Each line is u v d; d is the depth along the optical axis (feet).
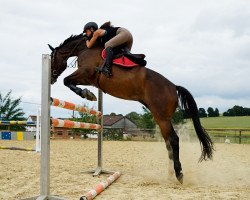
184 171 22.17
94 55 18.67
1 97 83.71
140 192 14.89
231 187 16.48
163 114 17.89
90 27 19.11
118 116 174.50
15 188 15.76
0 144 50.78
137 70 17.94
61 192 14.79
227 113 229.04
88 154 34.60
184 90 18.78
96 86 18.98
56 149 41.01
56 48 20.26
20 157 29.19
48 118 12.94
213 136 88.28
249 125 166.09
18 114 84.48
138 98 18.37
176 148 17.87
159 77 18.33
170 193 14.65
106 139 91.09
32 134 75.77
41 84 13.08
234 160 29.68
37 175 19.39
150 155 34.60
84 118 80.18
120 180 18.57
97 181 18.04
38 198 12.47
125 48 18.48
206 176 20.20
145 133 94.32
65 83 18.88
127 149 43.29
